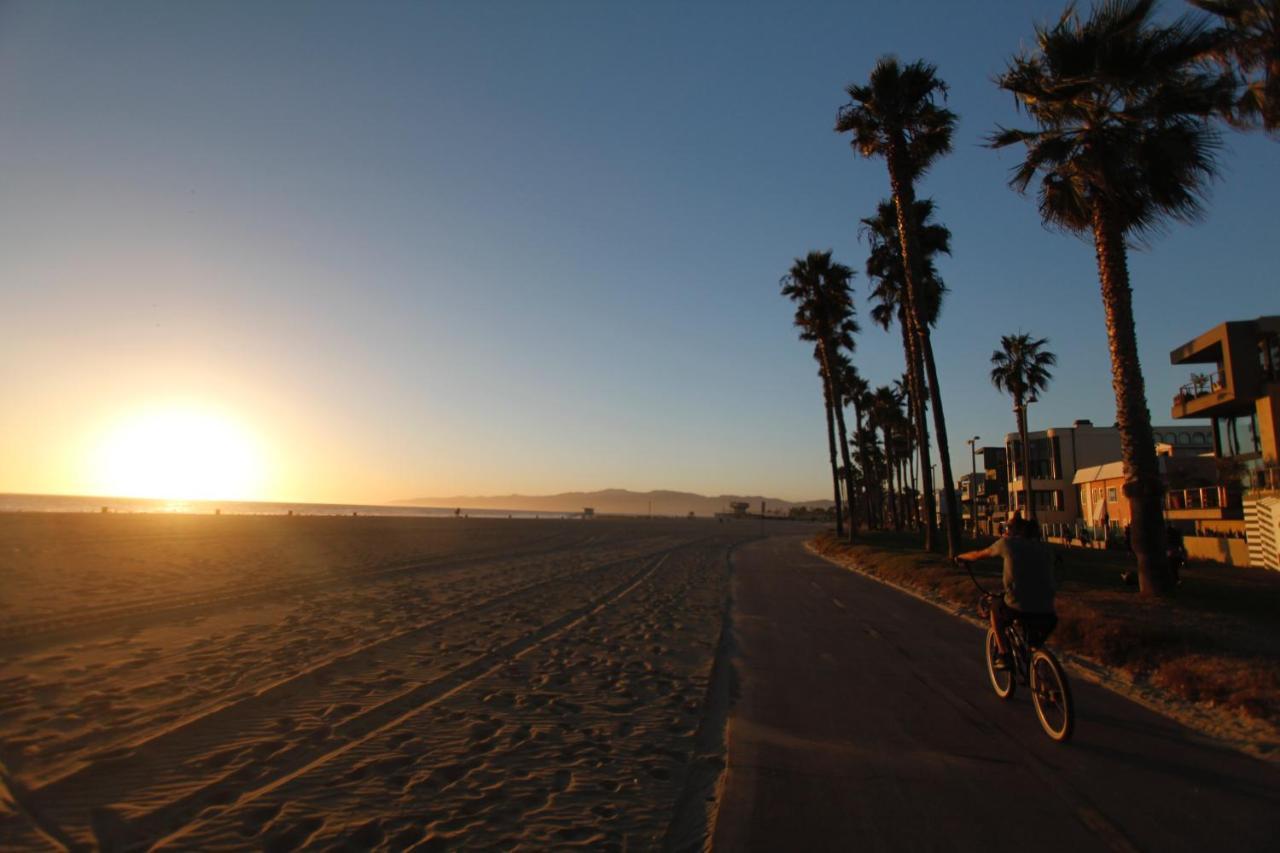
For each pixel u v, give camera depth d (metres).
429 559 27.33
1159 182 14.76
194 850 4.27
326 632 11.53
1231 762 5.98
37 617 11.91
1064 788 5.43
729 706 7.79
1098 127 15.13
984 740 6.60
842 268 43.50
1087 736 6.70
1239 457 30.36
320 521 61.66
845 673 9.47
